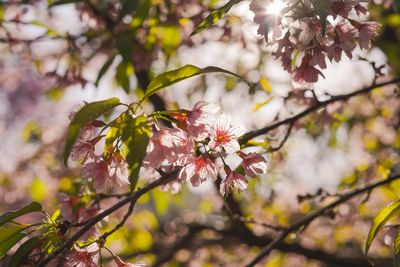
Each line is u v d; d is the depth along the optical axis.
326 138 6.17
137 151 1.92
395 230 2.65
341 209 4.82
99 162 2.22
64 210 2.98
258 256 3.33
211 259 7.11
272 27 2.21
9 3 4.81
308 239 6.32
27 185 7.77
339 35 2.34
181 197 5.62
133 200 2.45
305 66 2.48
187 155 2.25
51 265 2.27
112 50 4.57
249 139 2.84
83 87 4.50
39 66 5.08
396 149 5.39
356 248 6.76
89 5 4.56
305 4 2.17
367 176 4.64
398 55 4.97
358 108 5.40
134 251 6.12
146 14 4.00
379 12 4.53
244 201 6.25
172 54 4.92
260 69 4.69
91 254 2.25
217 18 2.33
